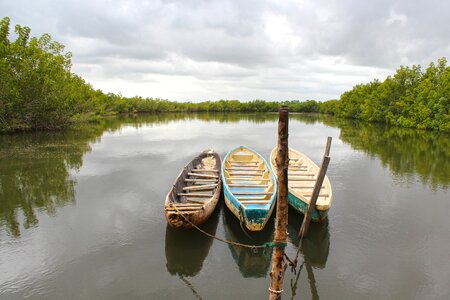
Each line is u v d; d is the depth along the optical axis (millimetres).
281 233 6312
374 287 7844
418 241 10055
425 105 45781
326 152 9117
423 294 7562
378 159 22500
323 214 10273
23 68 32344
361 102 71188
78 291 7656
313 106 127562
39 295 7492
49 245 9742
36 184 15812
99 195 14250
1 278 8094
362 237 10320
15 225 11133
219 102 128000
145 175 17672
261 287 7895
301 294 7613
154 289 7770
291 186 12758
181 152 25078
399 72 55938
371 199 13852
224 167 15352
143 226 11086
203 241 10070
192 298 7465
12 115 32281
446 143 30484
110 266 8688
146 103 100438
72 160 21312
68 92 39188
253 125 52969
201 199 12461
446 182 16531
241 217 10117
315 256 9242
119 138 32812
